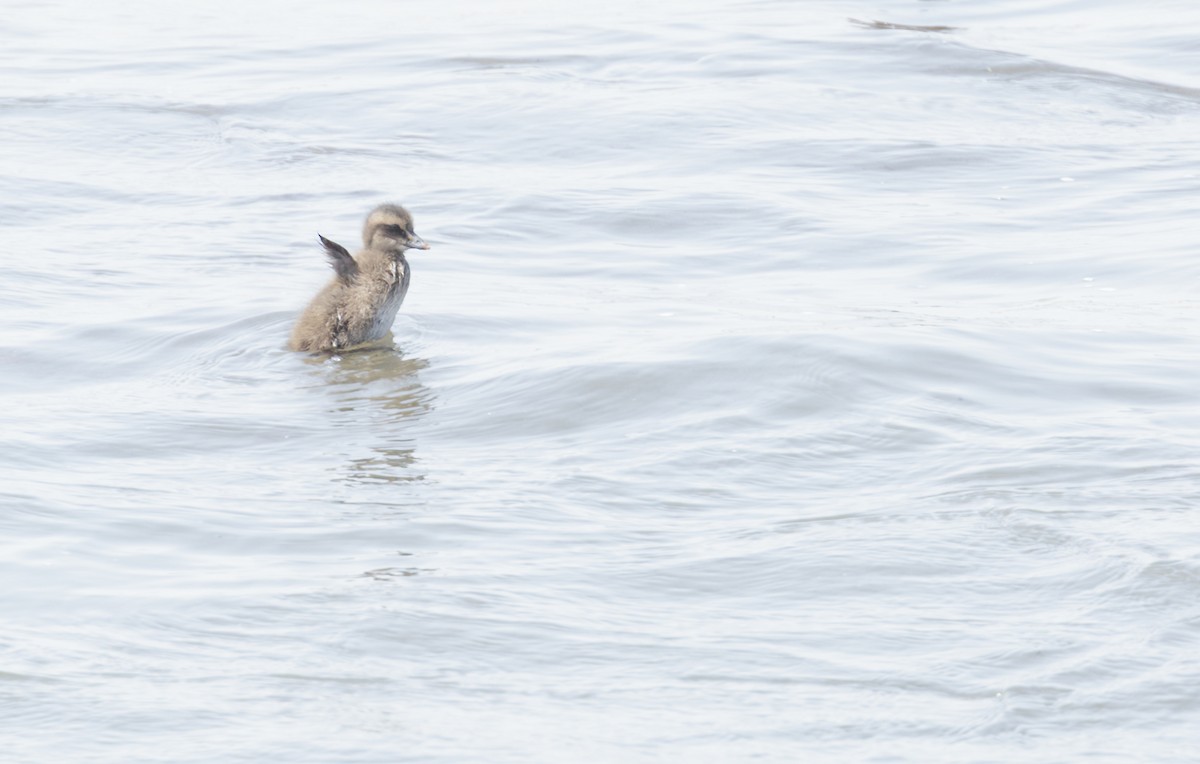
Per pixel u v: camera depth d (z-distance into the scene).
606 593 9.57
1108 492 10.95
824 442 12.38
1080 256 19.31
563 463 12.09
